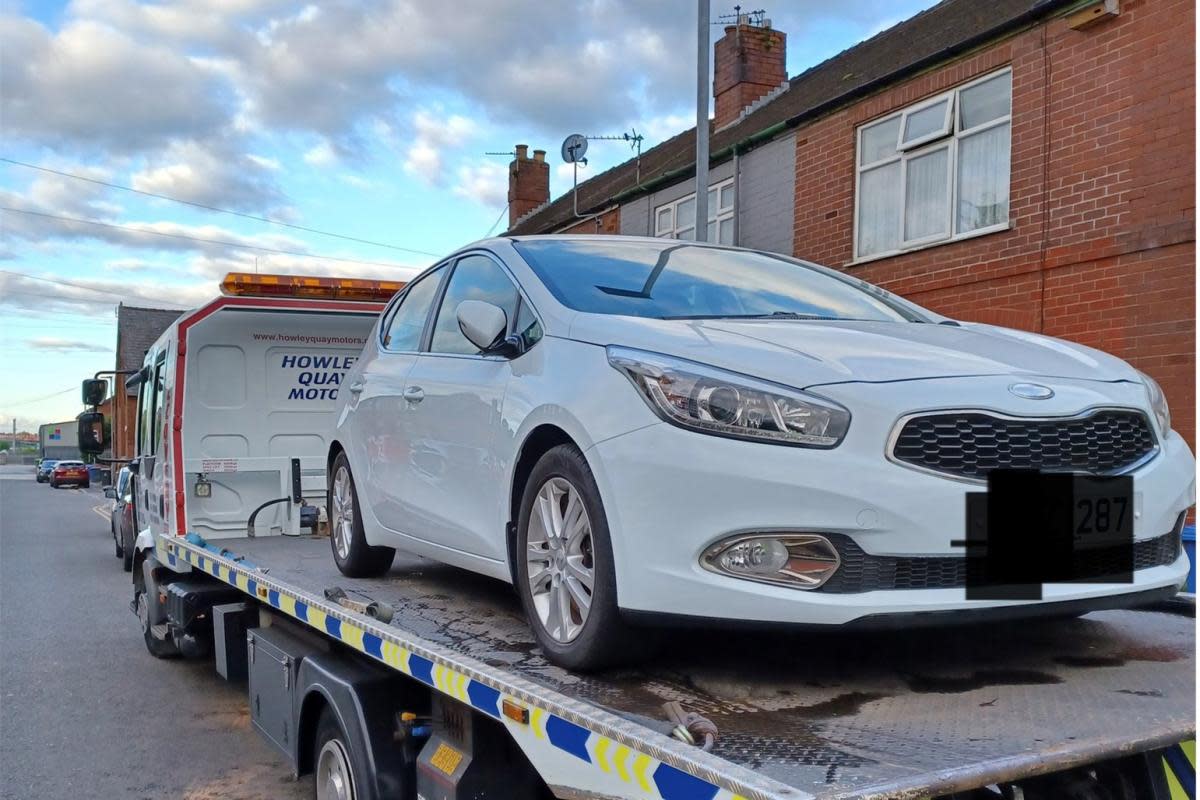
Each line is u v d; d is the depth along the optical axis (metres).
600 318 3.17
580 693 2.63
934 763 1.99
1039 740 2.15
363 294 7.33
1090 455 2.65
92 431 8.91
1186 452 2.95
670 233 16.56
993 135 10.70
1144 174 9.00
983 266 10.63
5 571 13.05
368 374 4.88
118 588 11.49
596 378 2.91
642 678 2.78
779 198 13.85
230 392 7.17
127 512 12.34
